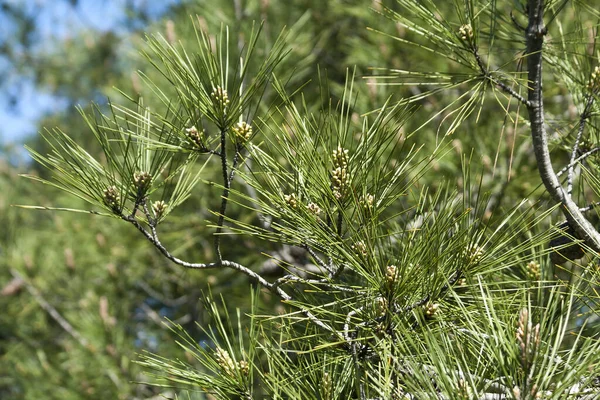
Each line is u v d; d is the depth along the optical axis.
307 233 1.70
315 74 3.48
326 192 1.68
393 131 1.71
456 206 1.71
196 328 3.76
